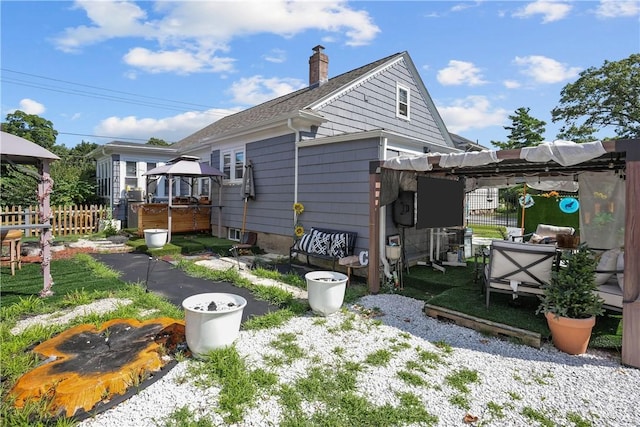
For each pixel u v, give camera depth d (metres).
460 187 7.29
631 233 3.18
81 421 2.26
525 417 2.42
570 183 8.25
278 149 8.55
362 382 2.84
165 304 4.54
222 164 10.94
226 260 7.81
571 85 20.58
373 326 4.08
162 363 2.97
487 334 3.88
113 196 13.59
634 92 18.45
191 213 11.38
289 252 7.85
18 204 12.48
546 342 3.63
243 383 2.72
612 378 2.94
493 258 4.27
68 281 5.72
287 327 3.99
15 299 4.71
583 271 3.45
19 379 2.50
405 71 11.37
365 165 6.49
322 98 8.38
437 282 5.80
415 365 3.13
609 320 4.21
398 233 6.79
